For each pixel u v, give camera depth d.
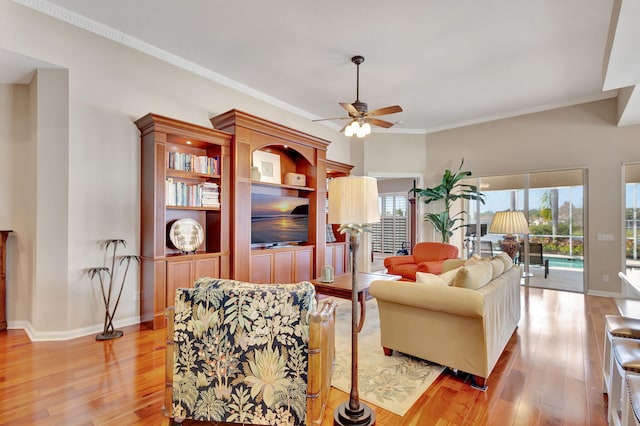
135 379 2.36
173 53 3.86
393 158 6.95
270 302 1.74
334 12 3.09
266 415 1.75
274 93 5.06
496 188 6.21
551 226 5.62
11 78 3.33
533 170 5.74
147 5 3.01
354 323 1.86
